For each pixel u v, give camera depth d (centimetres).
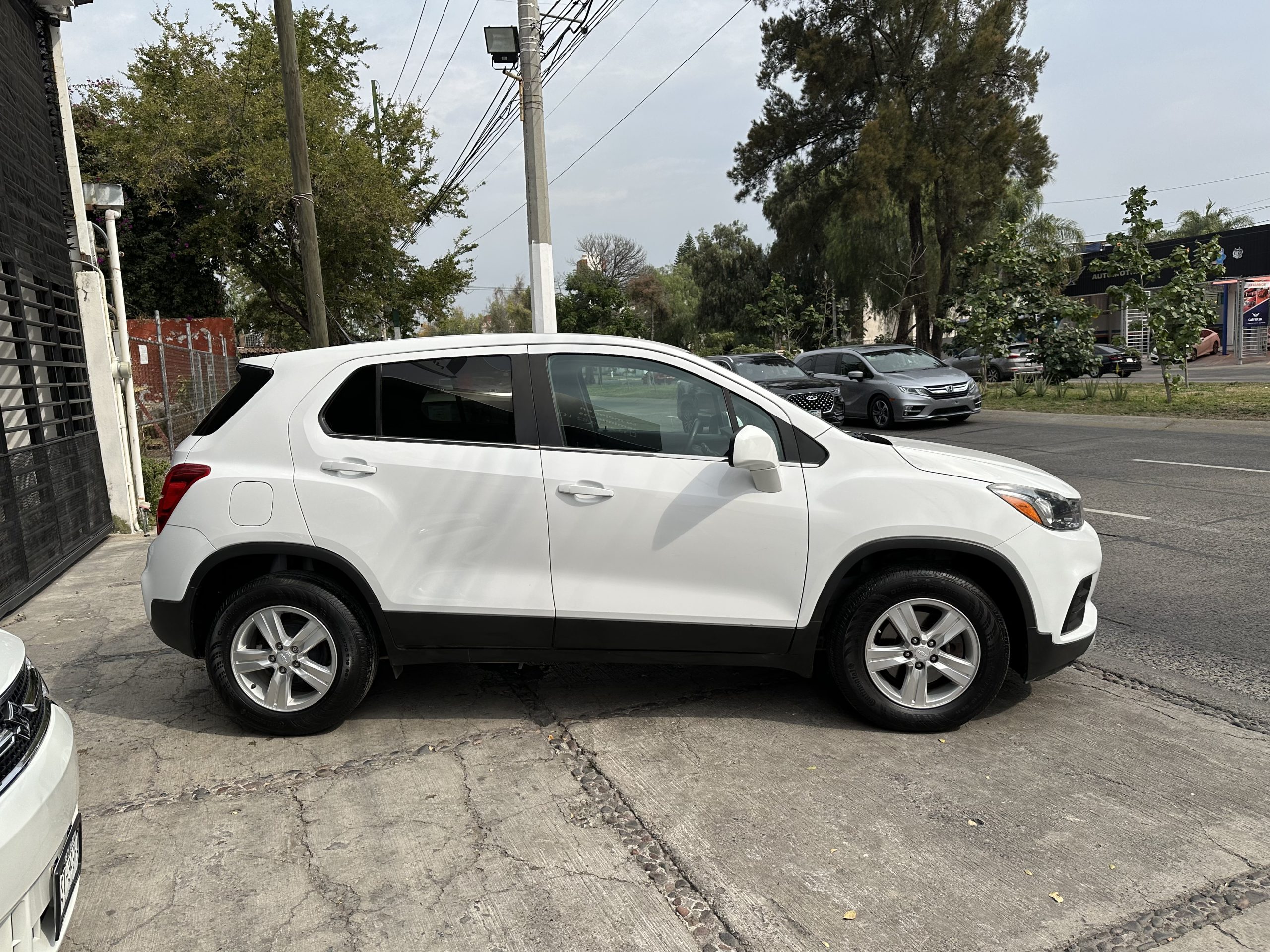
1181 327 1631
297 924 271
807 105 3541
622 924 268
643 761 372
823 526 384
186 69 2178
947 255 3509
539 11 1249
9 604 612
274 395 401
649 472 389
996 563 380
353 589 398
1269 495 864
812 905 274
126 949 261
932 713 388
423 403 398
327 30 2497
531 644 395
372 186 2208
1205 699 420
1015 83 3403
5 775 222
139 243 2134
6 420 659
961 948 254
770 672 471
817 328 4406
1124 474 1023
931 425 1720
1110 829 312
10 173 722
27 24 830
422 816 332
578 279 5509
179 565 390
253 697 396
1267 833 306
